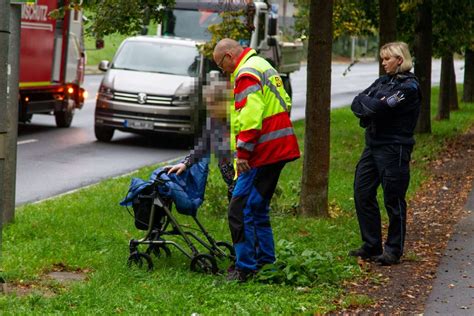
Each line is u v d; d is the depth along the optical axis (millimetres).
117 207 12859
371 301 7953
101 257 9430
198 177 8953
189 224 11391
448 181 16656
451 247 10508
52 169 17953
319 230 11281
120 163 19281
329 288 8352
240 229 8422
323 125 12195
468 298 8195
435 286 8617
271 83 8305
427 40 24188
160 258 9375
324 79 12039
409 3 19719
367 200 9719
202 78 8898
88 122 27859
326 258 8844
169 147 22531
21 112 22859
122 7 13242
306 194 12352
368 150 9664
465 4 23453
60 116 25844
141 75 22812
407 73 9430
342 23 23906
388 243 9625
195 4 25875
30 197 14719
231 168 9289
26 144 21766
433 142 22984
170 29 25859
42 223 11297
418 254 10141
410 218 12633
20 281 8438
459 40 25359
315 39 11922
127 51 23672
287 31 37750
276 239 10633
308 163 12297
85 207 12812
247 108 8141
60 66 24703
